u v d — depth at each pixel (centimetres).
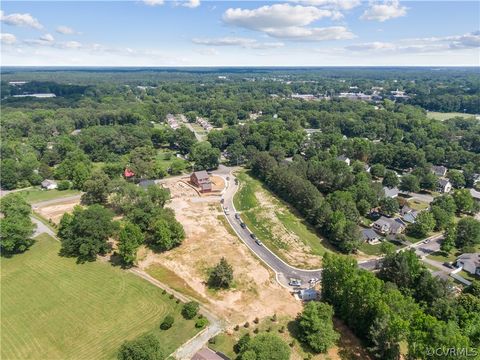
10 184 14712
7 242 9369
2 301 7775
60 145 18400
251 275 9031
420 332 5697
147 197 11412
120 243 9038
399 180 15912
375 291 6719
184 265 9369
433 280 7775
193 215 12475
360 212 12694
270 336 6084
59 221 11588
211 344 6600
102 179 13062
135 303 7725
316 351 6538
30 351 6450
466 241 10931
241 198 14200
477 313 6881
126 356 5609
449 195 14212
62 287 8238
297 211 13238
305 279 9100
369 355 6550
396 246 11031
